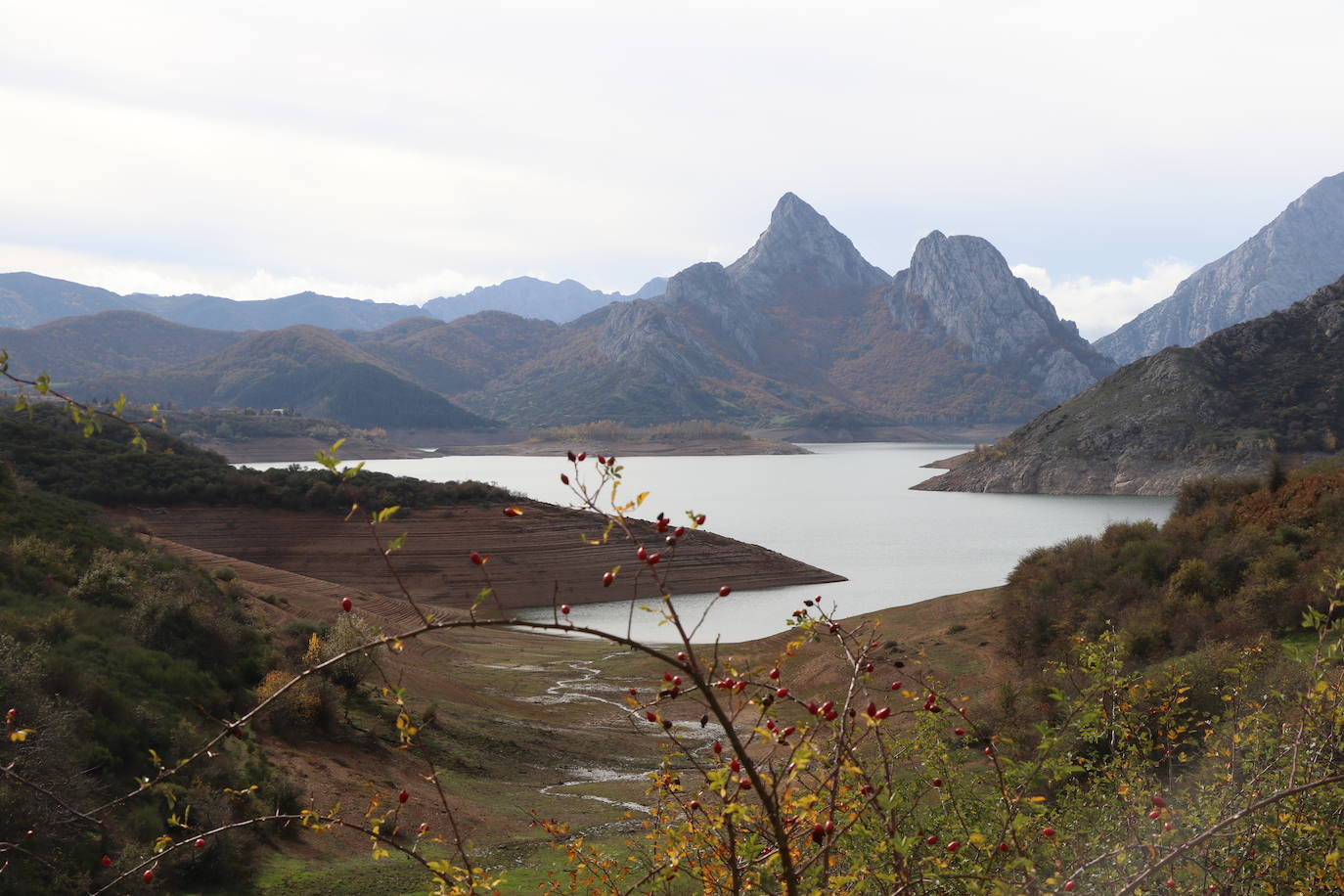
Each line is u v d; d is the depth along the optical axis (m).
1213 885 6.08
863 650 5.22
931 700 5.62
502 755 38.59
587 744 42.44
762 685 4.41
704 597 102.44
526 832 27.53
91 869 16.64
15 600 31.69
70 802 17.36
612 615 91.31
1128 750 8.37
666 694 4.30
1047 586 58.41
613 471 4.15
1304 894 5.82
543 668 63.06
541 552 104.75
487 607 91.88
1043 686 26.67
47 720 19.59
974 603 67.50
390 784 30.27
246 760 26.31
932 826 6.53
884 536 166.12
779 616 92.56
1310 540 44.78
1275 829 6.20
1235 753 7.44
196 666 32.00
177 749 24.17
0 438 103.44
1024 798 5.76
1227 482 66.88
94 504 99.31
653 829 6.21
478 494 115.06
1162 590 46.00
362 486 111.25
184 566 51.50
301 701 32.78
